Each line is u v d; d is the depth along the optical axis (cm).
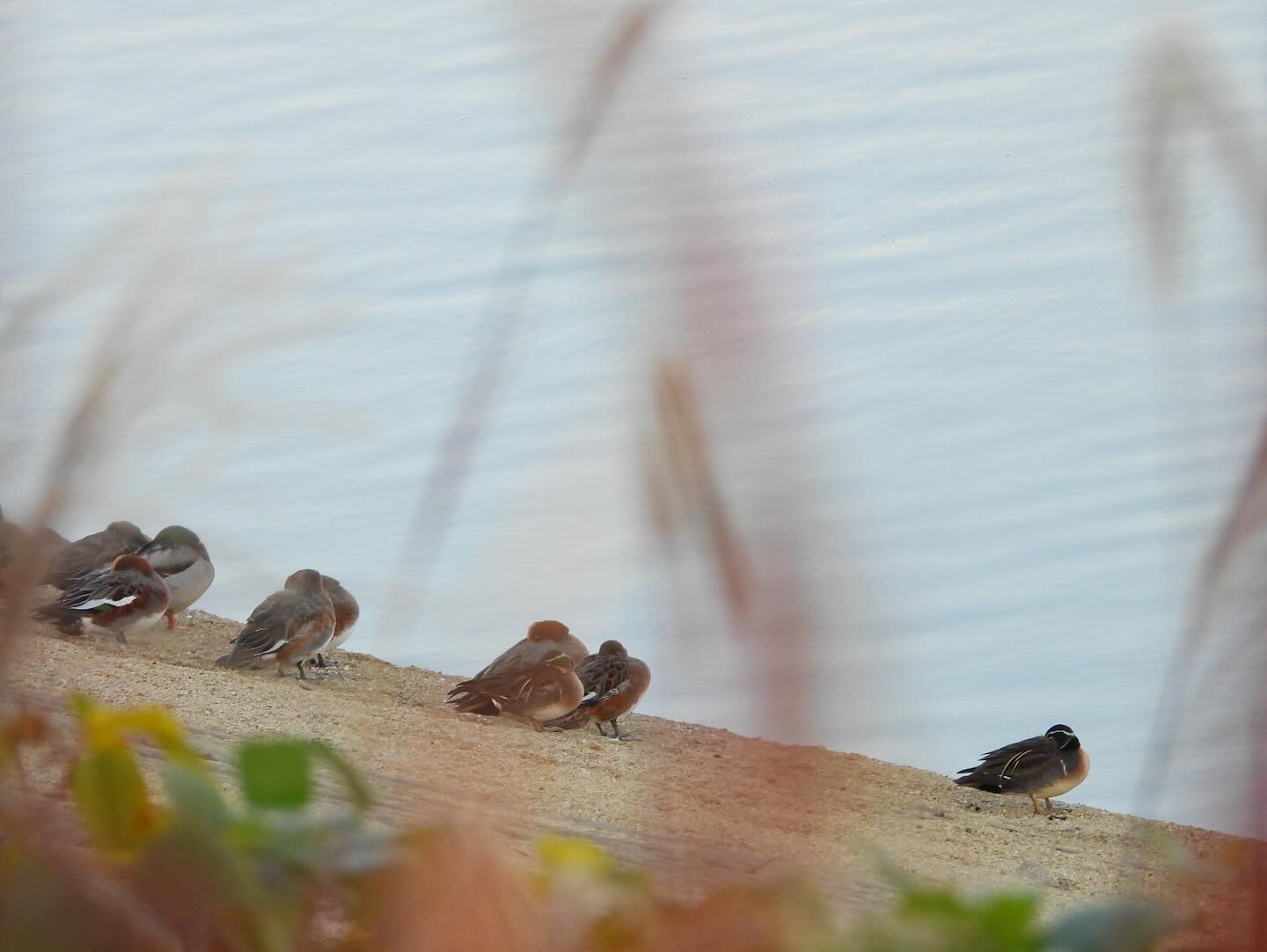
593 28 363
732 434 356
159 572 6444
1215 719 386
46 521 401
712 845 426
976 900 514
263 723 4081
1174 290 379
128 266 408
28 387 399
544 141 366
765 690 352
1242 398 383
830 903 455
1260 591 383
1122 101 377
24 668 470
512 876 488
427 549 468
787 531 354
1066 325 8362
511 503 446
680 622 356
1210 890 401
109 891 509
